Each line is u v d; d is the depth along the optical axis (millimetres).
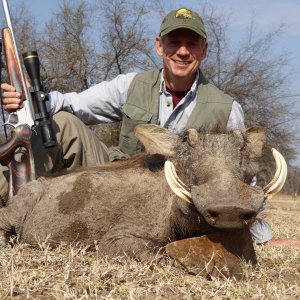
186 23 2223
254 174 1939
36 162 2359
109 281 1562
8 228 2154
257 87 9695
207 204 1589
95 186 2092
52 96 2381
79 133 2402
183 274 1699
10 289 1433
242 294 1542
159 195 2006
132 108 2350
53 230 2094
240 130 1930
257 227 2406
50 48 10500
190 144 1869
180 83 2299
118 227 2004
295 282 1719
